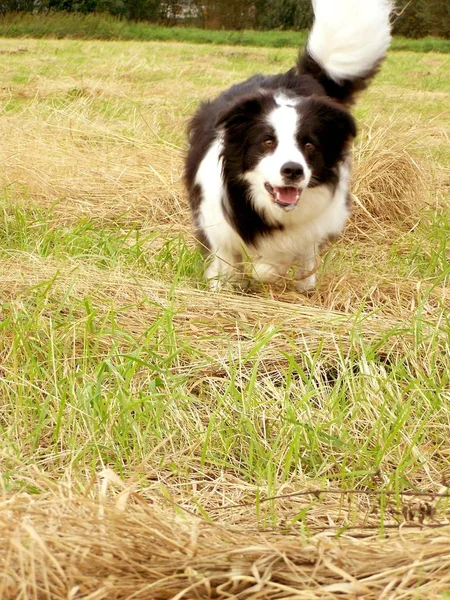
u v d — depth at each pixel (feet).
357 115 15.58
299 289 10.85
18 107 15.80
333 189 10.55
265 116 10.25
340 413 9.33
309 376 9.70
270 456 9.06
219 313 10.18
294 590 7.91
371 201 12.03
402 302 10.55
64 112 14.07
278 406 9.43
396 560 8.25
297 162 10.09
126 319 10.03
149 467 9.08
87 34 42.22
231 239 10.75
